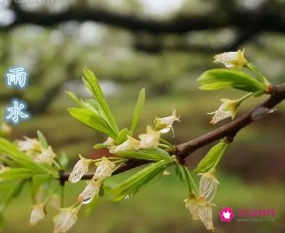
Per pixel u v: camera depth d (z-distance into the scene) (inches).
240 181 65.6
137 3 67.2
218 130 13.9
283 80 75.8
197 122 80.1
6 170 16.5
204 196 13.7
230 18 63.6
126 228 52.5
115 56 83.9
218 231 51.7
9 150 16.5
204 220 13.7
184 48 73.5
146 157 13.5
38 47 76.2
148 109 83.4
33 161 16.6
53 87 77.6
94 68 83.4
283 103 88.7
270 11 62.3
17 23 64.2
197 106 84.5
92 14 65.3
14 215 53.2
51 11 64.4
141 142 13.0
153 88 90.7
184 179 13.8
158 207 57.7
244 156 73.7
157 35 70.2
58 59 78.5
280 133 81.0
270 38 76.4
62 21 65.2
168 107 83.7
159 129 13.6
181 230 52.3
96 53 81.9
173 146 13.8
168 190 62.0
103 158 13.7
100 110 14.4
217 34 72.2
